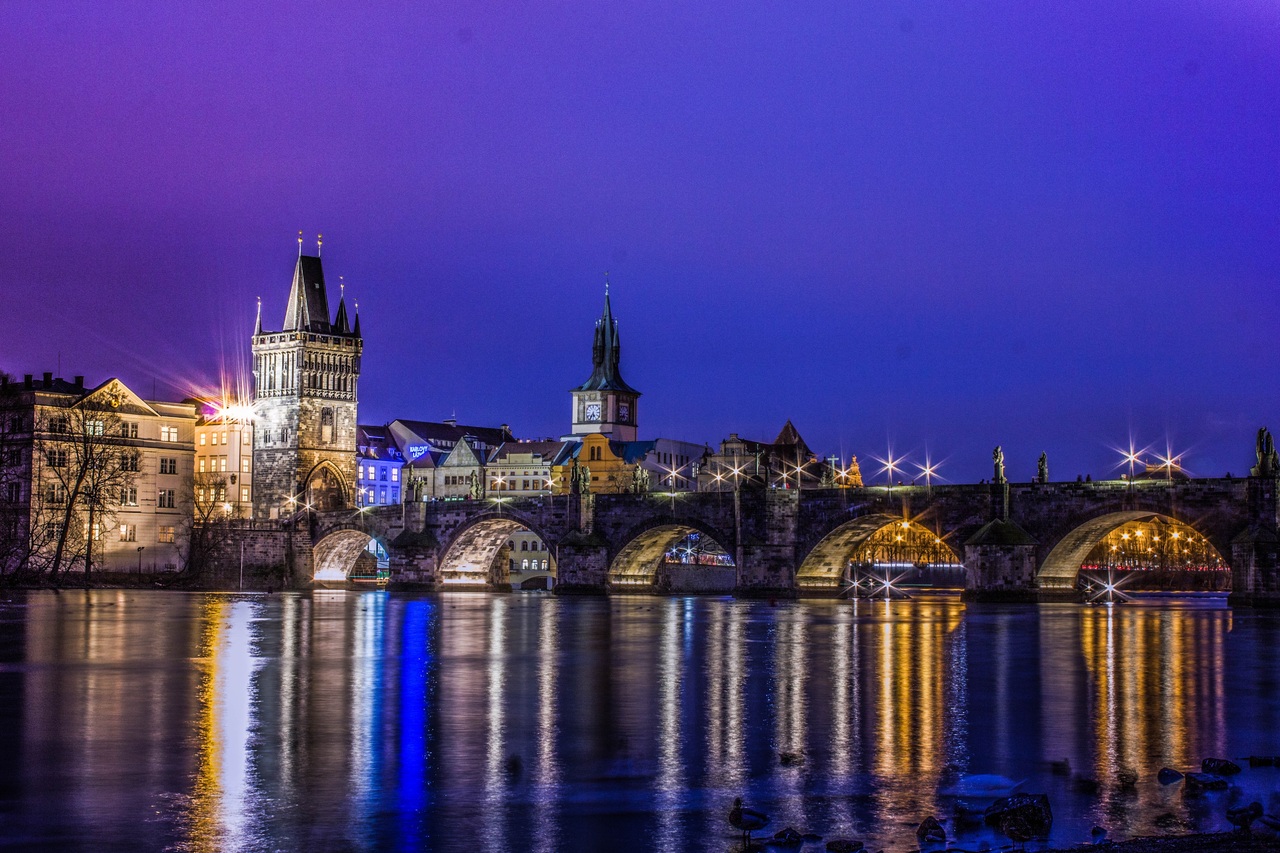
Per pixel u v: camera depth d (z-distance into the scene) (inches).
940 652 3631.9
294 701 2669.8
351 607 6018.7
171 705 2613.2
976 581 5969.5
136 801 1835.6
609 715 2507.4
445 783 1941.4
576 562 7480.3
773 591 6727.4
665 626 4690.0
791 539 6697.8
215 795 1868.8
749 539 6835.6
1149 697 2741.1
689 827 1708.9
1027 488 5925.2
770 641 4010.8
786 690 2844.5
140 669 3193.9
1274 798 1846.7
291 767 2042.3
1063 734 2316.7
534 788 1911.9
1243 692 2817.4
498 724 2407.7
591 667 3275.1
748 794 1877.5
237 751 2158.0
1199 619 4965.6
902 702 2669.8
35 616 5054.1
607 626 4699.8
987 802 1802.4
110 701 2662.4
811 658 3489.2
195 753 2142.0
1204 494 5408.5
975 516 6053.2
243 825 1720.0
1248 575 5246.1
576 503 7588.6
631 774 1996.8
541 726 2389.3
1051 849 1588.3
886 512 6333.7
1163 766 2058.3
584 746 2202.3
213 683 2940.5
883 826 1706.4
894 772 2011.6
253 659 3432.6
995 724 2413.9
